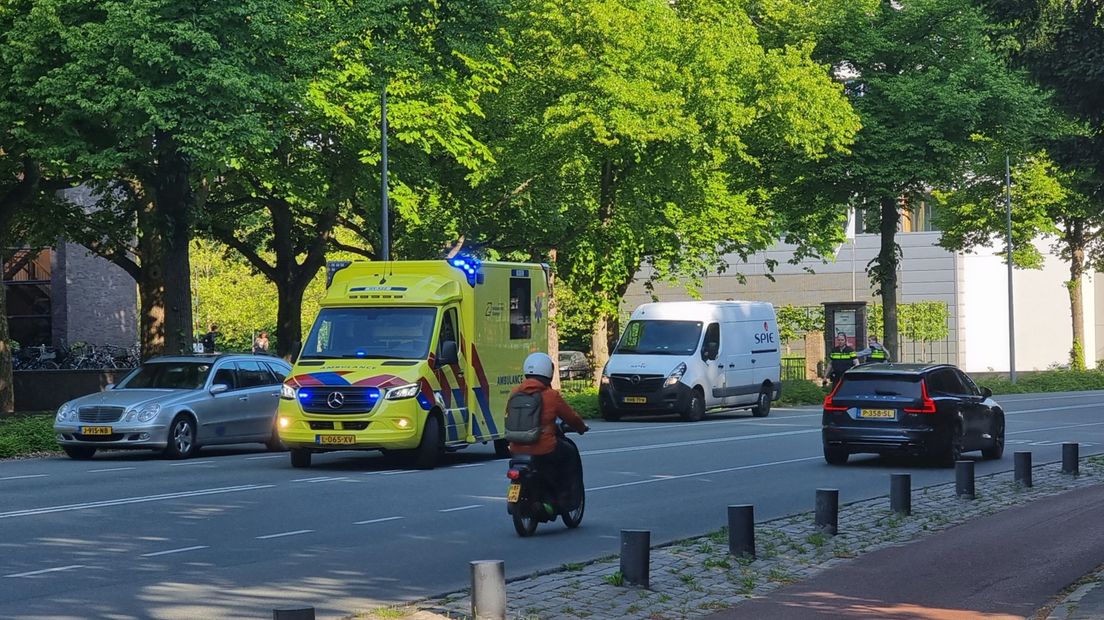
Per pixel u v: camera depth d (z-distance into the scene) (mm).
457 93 35844
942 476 21188
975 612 9641
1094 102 16344
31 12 26359
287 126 33406
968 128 44250
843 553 12680
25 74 26969
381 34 32625
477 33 34094
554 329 44281
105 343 55281
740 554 12117
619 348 37250
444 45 33781
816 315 77875
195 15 26422
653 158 41250
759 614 9594
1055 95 16547
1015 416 38469
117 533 13562
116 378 39812
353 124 33438
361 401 20469
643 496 17688
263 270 41969
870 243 78625
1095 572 11516
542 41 38094
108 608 9641
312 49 29469
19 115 27953
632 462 22828
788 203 48375
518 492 13492
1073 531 14422
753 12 46531
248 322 67938
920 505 16812
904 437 22109
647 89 37938
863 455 25422
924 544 13383
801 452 25188
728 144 40031
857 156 44969
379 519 14867
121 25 25672
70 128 27500
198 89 25984
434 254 40781
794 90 41406
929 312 77375
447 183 39562
